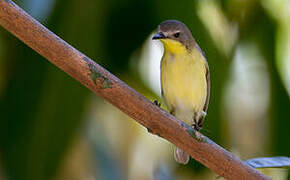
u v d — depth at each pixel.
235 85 11.69
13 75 9.66
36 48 6.12
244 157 13.45
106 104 12.70
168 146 14.25
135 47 10.59
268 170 12.33
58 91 9.41
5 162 9.29
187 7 10.36
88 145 11.91
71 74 6.25
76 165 11.64
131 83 11.08
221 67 10.53
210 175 11.19
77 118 9.43
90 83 6.27
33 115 9.38
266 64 10.98
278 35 10.95
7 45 9.73
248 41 11.08
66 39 9.66
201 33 10.38
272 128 10.66
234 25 11.01
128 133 13.62
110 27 10.38
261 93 11.66
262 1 10.92
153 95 11.31
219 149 6.27
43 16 9.45
